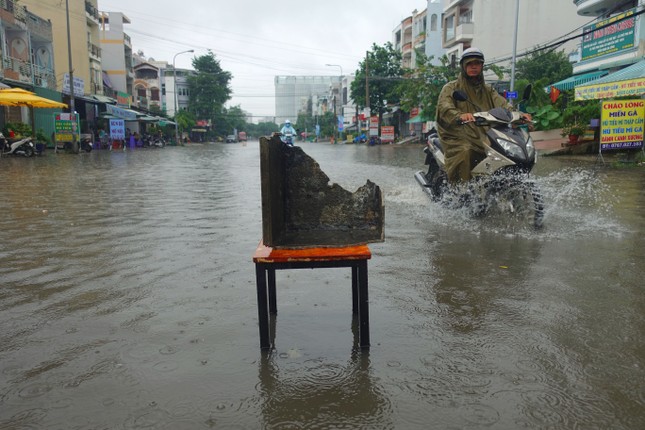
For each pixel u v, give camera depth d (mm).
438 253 4391
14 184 10258
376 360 2393
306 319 2912
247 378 2232
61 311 3043
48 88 29422
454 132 5996
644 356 2400
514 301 3166
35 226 5684
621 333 2664
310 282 3576
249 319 2912
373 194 3184
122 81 47625
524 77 31875
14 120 26047
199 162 19141
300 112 154750
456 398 2053
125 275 3756
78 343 2598
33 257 4285
